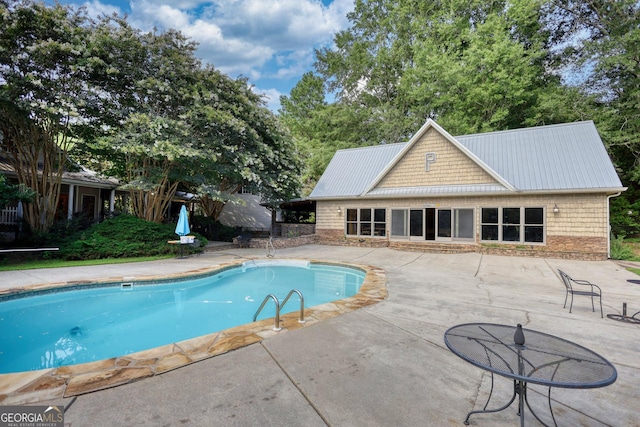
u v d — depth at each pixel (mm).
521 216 14109
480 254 14227
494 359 2625
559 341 3088
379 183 17750
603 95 20125
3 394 2961
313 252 15445
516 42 21094
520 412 2531
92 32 11625
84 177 17359
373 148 21031
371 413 2768
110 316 6934
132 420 2604
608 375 2342
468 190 14828
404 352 4055
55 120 11945
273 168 18094
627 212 18781
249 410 2775
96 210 19844
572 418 2783
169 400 2904
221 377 3348
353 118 30094
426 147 16500
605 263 11953
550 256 13281
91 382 3191
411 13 29734
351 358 3857
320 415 2723
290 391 3098
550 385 2152
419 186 16625
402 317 5520
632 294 7441
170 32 13312
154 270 10062
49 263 10820
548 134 15406
